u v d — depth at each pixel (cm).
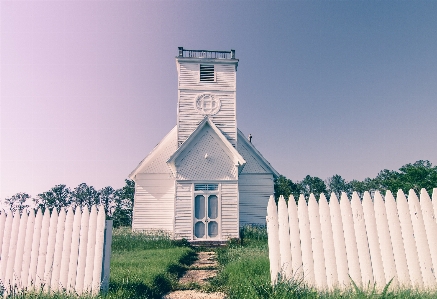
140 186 2188
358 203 563
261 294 502
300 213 573
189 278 834
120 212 6275
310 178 8431
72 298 514
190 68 2172
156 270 788
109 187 8012
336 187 8669
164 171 2217
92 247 584
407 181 6072
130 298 548
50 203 7562
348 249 547
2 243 611
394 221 548
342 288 523
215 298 608
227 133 2086
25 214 624
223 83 2166
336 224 559
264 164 2342
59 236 598
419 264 529
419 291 482
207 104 2122
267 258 874
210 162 1908
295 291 492
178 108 2102
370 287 523
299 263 554
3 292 536
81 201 7838
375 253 540
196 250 1616
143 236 1727
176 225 1814
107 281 582
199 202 1861
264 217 2258
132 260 990
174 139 2269
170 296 633
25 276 590
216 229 1830
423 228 539
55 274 580
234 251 1304
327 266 546
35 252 599
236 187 1886
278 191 6222
